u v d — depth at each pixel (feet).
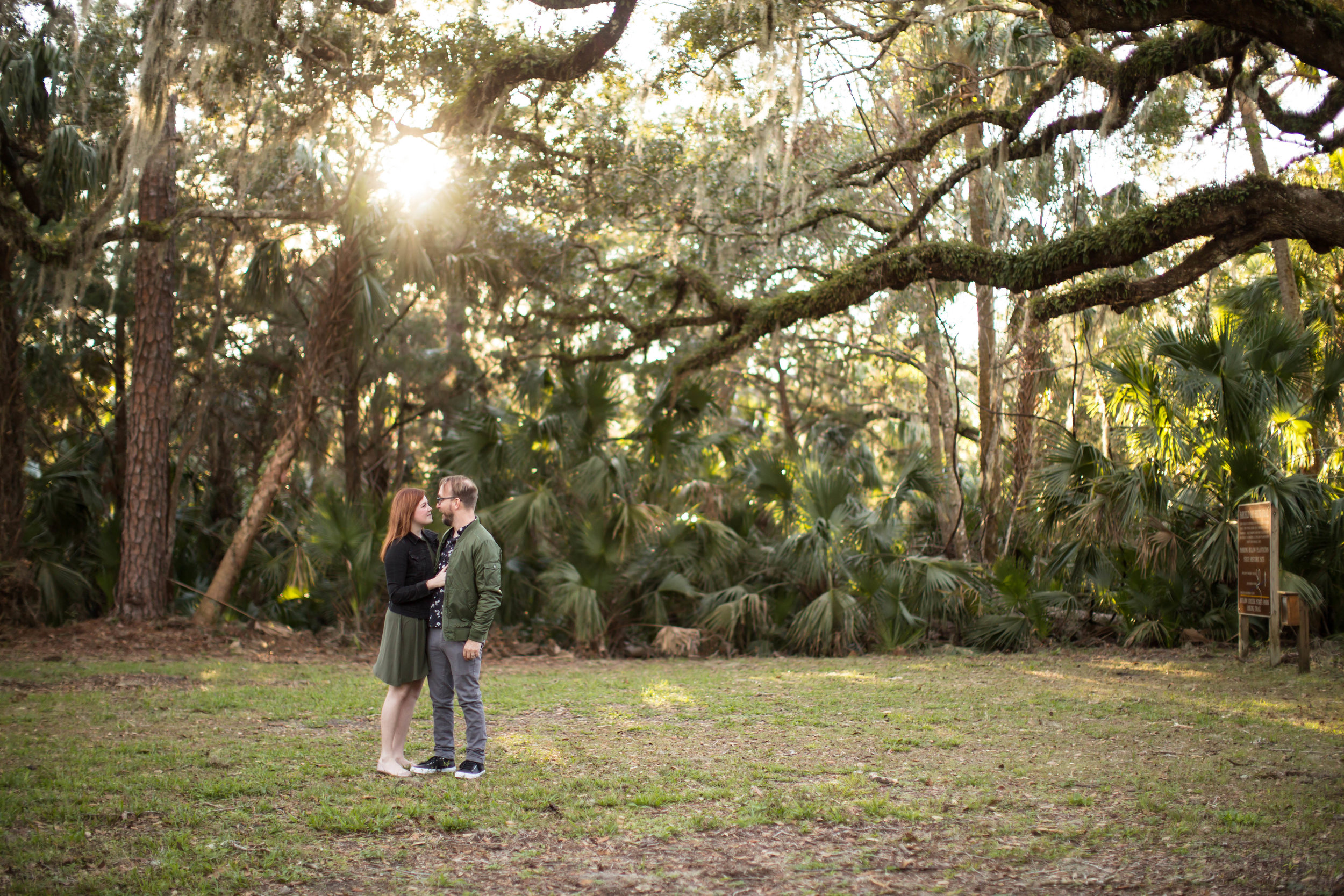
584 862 12.10
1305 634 28.76
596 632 38.27
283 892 10.94
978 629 38.75
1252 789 15.44
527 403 44.01
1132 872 11.57
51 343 51.72
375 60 34.12
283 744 18.98
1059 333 49.14
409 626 16.60
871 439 70.64
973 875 11.53
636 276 45.73
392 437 58.70
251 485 61.57
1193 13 17.22
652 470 41.01
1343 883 10.85
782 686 28.17
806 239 51.90
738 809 14.51
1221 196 21.93
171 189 42.47
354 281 41.68
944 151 46.01
